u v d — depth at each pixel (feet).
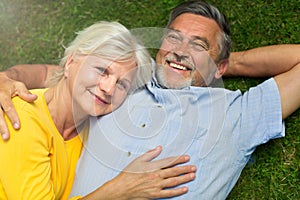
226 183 7.16
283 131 7.32
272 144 7.98
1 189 6.56
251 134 7.25
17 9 8.96
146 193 6.69
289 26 8.41
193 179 6.82
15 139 6.15
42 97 6.64
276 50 7.68
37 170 6.35
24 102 6.32
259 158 7.98
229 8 8.55
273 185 7.90
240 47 8.45
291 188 7.88
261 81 8.15
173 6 8.64
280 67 7.68
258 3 8.54
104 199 6.68
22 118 6.20
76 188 7.00
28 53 8.86
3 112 6.23
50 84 6.86
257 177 7.95
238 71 8.10
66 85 6.61
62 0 8.94
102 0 8.86
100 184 6.82
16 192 6.31
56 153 6.63
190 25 7.12
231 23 8.52
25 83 7.58
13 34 8.93
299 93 7.29
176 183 6.75
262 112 7.27
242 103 7.39
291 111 7.41
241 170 7.47
